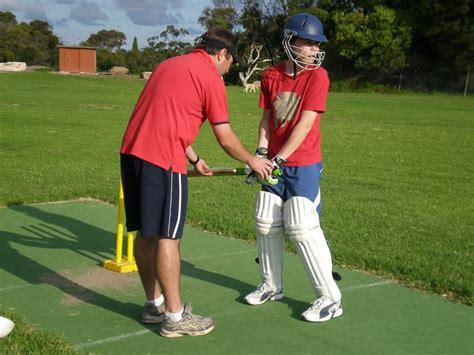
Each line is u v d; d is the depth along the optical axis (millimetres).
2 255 5512
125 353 3570
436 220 7199
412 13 50188
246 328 3982
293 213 4055
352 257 5484
